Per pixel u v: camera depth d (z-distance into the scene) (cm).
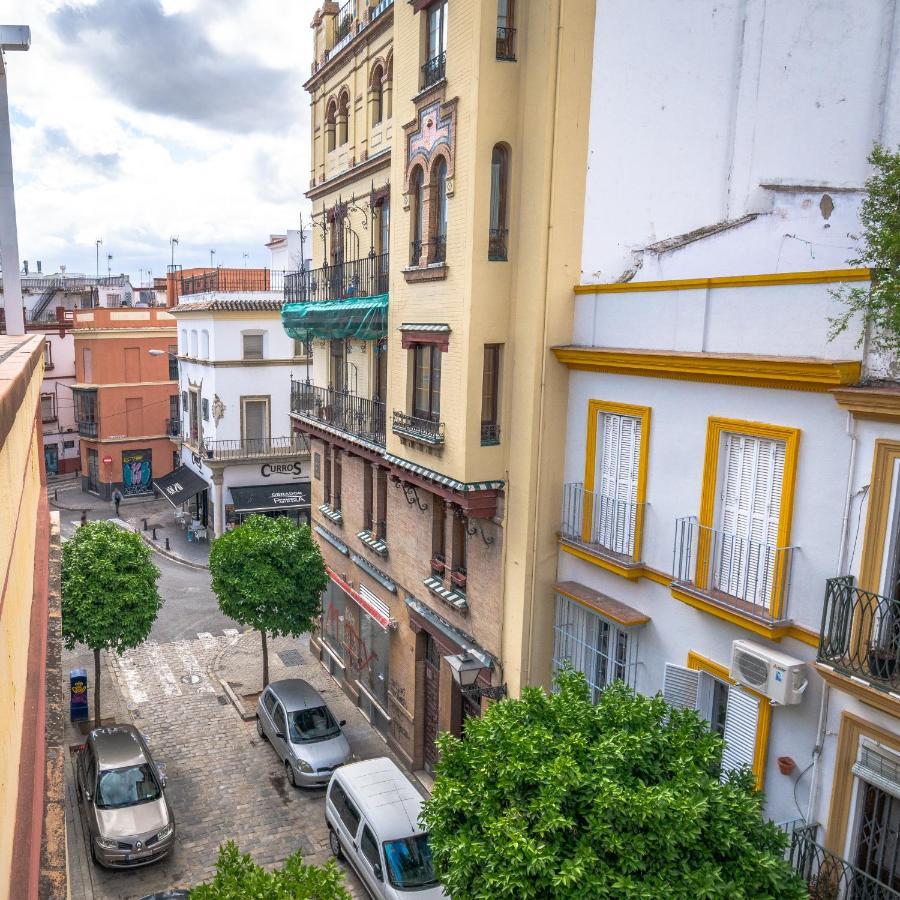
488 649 1506
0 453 380
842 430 899
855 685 838
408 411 1628
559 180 1303
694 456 1113
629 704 909
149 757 1656
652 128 1349
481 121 1327
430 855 1347
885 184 848
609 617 1231
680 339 1134
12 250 1109
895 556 849
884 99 1073
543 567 1391
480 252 1366
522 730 881
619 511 1253
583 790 787
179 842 1588
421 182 1550
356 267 1981
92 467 4788
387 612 1947
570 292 1341
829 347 920
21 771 485
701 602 1067
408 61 1553
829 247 1086
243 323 3584
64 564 1906
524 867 750
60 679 792
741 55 1225
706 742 867
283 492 3728
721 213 1269
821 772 932
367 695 2117
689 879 727
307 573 2103
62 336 4975
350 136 2047
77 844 1578
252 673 2398
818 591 936
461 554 1641
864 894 866
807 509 945
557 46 1270
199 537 3809
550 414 1355
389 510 1923
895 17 1054
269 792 1764
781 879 758
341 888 909
